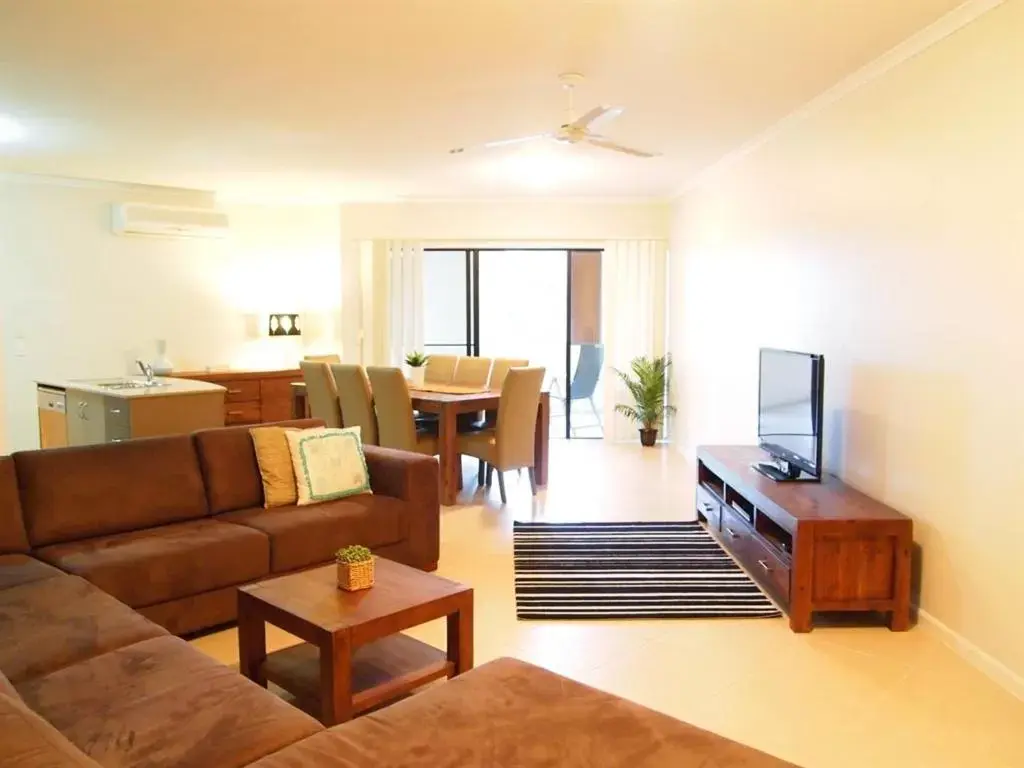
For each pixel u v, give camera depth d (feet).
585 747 5.55
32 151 18.75
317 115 15.35
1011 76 9.24
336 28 10.72
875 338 12.36
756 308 17.83
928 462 10.97
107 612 8.11
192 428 17.62
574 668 10.06
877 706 9.04
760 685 9.58
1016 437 9.24
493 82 13.15
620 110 11.63
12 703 4.72
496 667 6.81
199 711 6.14
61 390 19.07
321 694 7.91
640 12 10.11
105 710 6.15
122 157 19.48
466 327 28.48
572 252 28.48
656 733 5.74
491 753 5.46
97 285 23.39
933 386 10.82
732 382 19.58
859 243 12.87
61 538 10.73
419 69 12.45
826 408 14.08
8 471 10.59
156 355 24.49
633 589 12.89
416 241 27.30
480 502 18.93
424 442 19.20
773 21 10.45
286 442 13.20
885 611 11.33
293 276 27.66
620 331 27.43
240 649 8.93
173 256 24.81
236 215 26.81
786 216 15.96
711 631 11.23
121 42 11.28
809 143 14.80
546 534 16.08
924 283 11.00
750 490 13.00
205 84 13.32
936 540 10.82
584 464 23.65
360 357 27.55
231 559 10.86
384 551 12.96
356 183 23.47
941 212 10.59
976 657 10.00
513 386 18.28
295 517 12.06
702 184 22.38
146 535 11.09
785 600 11.70
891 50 11.51
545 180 23.03
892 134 11.80
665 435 27.73
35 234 22.24
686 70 12.49
